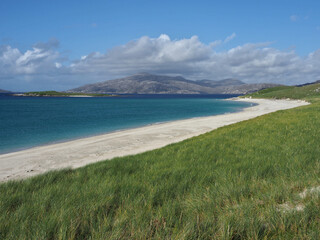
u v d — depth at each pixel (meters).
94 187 5.97
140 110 77.00
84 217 3.89
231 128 19.39
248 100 154.75
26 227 3.59
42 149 19.03
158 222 3.61
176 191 5.49
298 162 7.21
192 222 3.40
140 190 5.64
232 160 8.62
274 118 22.91
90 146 19.36
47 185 6.71
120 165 9.26
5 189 6.33
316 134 12.81
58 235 3.31
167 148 13.12
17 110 76.12
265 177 6.34
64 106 101.31
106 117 52.44
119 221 3.62
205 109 80.12
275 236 3.03
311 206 3.61
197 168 7.69
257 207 3.86
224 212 3.92
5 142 23.39
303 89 143.75
